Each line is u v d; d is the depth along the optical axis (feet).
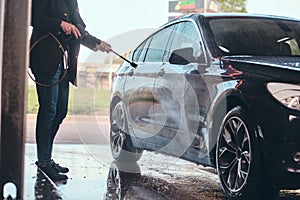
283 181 9.49
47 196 9.75
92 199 10.03
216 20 12.98
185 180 13.01
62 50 11.38
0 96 5.67
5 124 5.75
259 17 13.64
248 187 9.93
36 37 11.18
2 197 5.84
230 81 10.64
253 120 9.89
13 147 5.81
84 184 11.37
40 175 11.40
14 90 5.71
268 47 12.26
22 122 5.78
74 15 11.98
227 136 10.69
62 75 11.76
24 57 5.67
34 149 14.60
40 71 11.24
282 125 9.43
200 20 12.89
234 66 10.87
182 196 11.10
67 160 14.79
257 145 9.77
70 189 10.66
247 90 10.12
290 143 9.36
